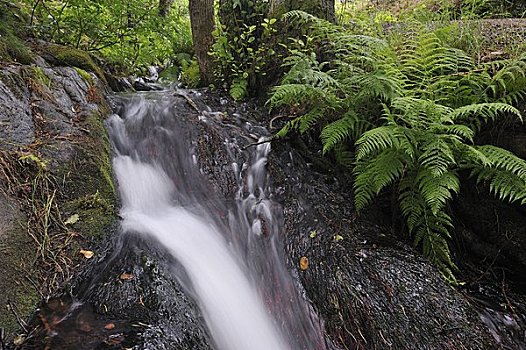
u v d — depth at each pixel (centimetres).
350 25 471
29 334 196
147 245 278
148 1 662
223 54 495
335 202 348
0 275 203
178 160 381
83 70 431
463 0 549
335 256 294
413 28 379
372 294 265
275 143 402
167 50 710
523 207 321
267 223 334
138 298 230
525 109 305
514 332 269
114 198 305
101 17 585
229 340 252
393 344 242
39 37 513
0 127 264
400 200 331
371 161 308
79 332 202
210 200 353
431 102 284
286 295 289
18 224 229
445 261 304
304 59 368
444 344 239
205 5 532
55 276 228
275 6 480
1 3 462
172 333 214
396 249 302
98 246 257
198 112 438
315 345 263
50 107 322
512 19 445
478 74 319
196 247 301
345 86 347
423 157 287
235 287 289
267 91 479
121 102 441
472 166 296
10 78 301
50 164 271
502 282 316
